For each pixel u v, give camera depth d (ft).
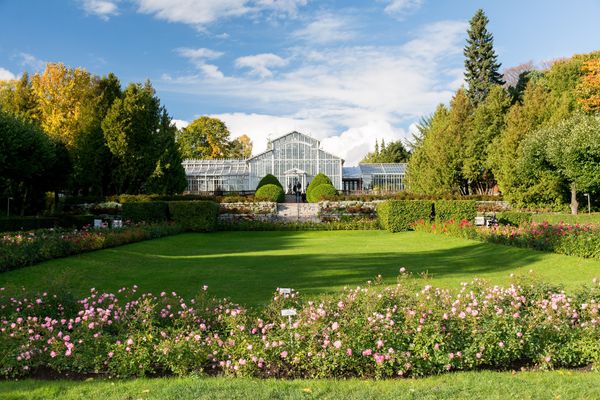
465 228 62.18
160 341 18.20
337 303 19.89
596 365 17.46
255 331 18.51
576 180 79.87
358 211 108.17
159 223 79.66
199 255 52.16
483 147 123.03
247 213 110.93
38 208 100.94
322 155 162.20
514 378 16.10
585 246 40.45
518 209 103.04
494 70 172.65
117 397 14.69
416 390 14.88
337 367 17.20
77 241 46.42
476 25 171.94
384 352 17.07
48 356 18.07
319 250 56.08
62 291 23.66
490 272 37.42
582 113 91.86
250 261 45.34
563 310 19.02
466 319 18.16
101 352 17.88
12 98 130.11
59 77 118.52
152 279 35.27
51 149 87.56
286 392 14.87
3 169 78.59
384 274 36.83
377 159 252.83
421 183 132.36
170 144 118.32
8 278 33.19
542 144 89.10
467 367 17.60
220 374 17.44
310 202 131.54
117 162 112.78
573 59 134.51
